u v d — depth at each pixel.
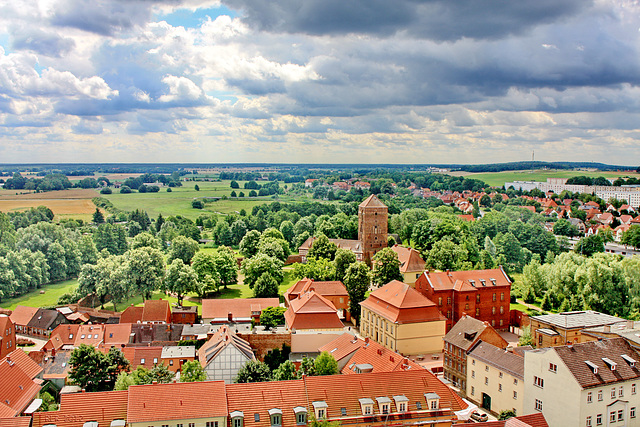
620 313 127.12
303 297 126.69
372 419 69.38
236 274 192.75
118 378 86.25
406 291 116.38
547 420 72.44
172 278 161.25
